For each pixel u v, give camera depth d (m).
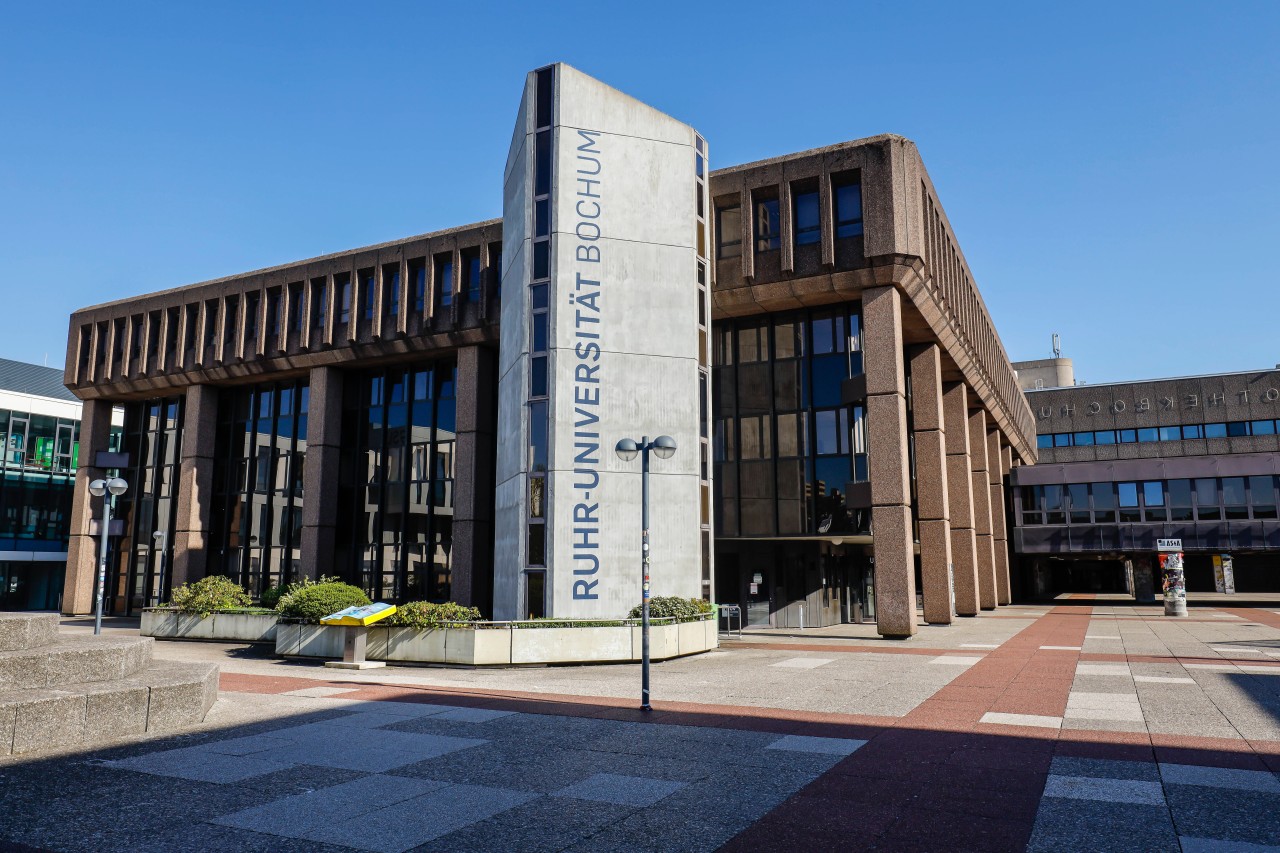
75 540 43.75
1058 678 15.89
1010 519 54.47
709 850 6.53
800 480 30.27
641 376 23.73
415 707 13.11
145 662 12.59
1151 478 48.88
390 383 37.25
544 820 7.29
